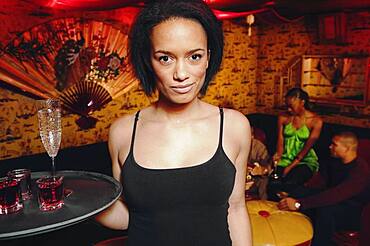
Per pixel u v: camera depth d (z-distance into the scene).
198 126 0.98
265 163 3.03
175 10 0.83
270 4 3.84
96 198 0.99
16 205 0.94
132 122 1.02
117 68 4.07
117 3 2.70
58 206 0.94
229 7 3.56
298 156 3.45
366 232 2.13
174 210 0.91
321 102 4.83
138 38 0.91
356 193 2.44
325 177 3.41
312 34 4.84
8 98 3.32
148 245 0.92
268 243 1.93
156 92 1.01
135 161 0.95
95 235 3.13
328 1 3.89
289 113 3.70
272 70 5.44
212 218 0.92
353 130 4.48
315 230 2.58
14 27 3.26
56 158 3.62
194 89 0.89
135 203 0.93
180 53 0.84
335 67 4.64
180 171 0.91
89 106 3.89
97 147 3.97
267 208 2.32
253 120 5.64
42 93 3.52
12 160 3.38
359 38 4.38
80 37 3.72
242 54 5.41
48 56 3.52
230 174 0.94
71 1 2.64
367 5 3.82
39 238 2.89
